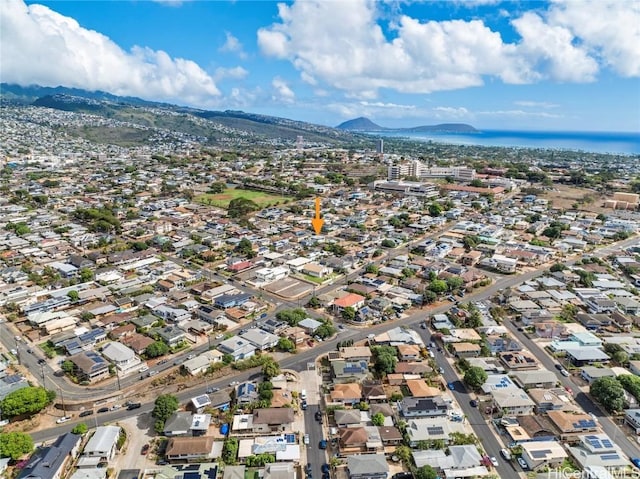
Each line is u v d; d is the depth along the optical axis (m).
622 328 135.38
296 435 90.06
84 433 88.75
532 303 147.88
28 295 153.25
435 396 98.94
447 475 79.38
